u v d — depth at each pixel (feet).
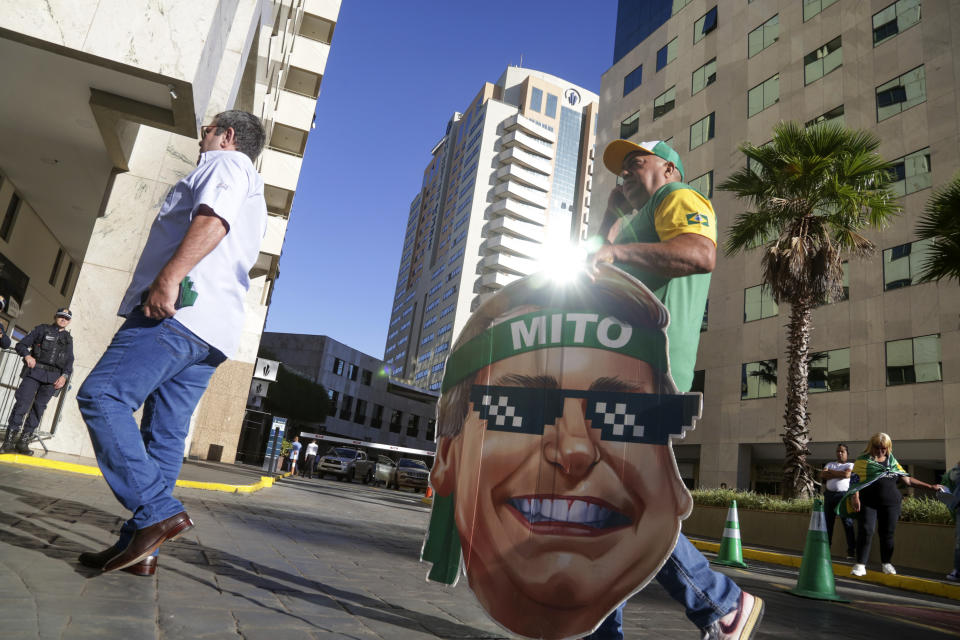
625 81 123.13
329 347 210.79
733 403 83.66
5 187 42.52
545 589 6.66
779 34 91.35
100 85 27.50
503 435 7.29
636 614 11.85
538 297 7.41
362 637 7.21
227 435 87.97
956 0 70.74
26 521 11.38
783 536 42.29
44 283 56.08
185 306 8.27
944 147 68.64
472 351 7.74
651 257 6.89
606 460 6.70
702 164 99.35
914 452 66.08
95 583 7.64
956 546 26.18
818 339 75.87
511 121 385.91
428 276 449.48
